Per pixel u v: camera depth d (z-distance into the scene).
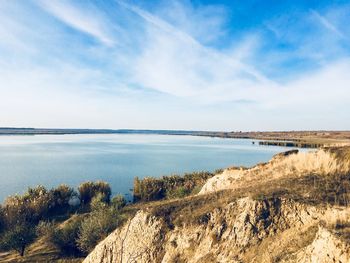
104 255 21.78
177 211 20.02
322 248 10.59
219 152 149.12
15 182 73.81
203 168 96.12
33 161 110.31
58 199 49.09
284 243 13.64
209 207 18.86
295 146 169.25
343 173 19.62
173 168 96.62
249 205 16.77
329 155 22.33
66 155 132.75
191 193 47.91
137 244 19.58
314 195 16.58
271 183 20.09
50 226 36.00
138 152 150.00
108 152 149.50
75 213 44.31
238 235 15.80
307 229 13.74
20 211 41.34
